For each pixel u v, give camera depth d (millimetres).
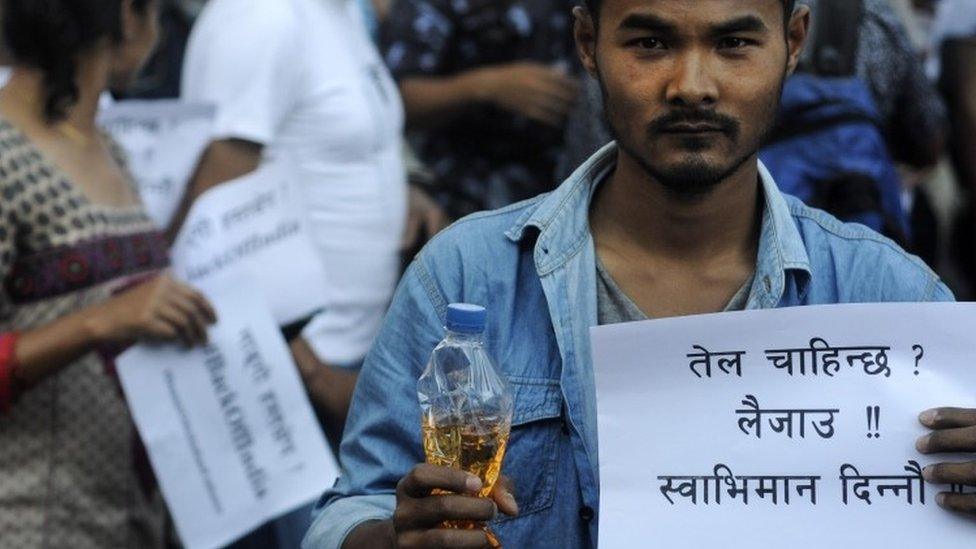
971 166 6477
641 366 2666
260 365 4391
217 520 4340
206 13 5125
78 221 3973
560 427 2738
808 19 2797
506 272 2818
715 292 2771
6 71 4203
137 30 4277
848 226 2840
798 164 4824
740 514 2639
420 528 2525
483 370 2617
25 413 3949
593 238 2824
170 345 4230
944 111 5582
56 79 3936
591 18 2721
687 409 2658
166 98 5875
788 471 2639
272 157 5008
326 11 5207
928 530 2619
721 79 2596
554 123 5836
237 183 4711
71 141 4023
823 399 2646
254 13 5016
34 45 3916
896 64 5137
